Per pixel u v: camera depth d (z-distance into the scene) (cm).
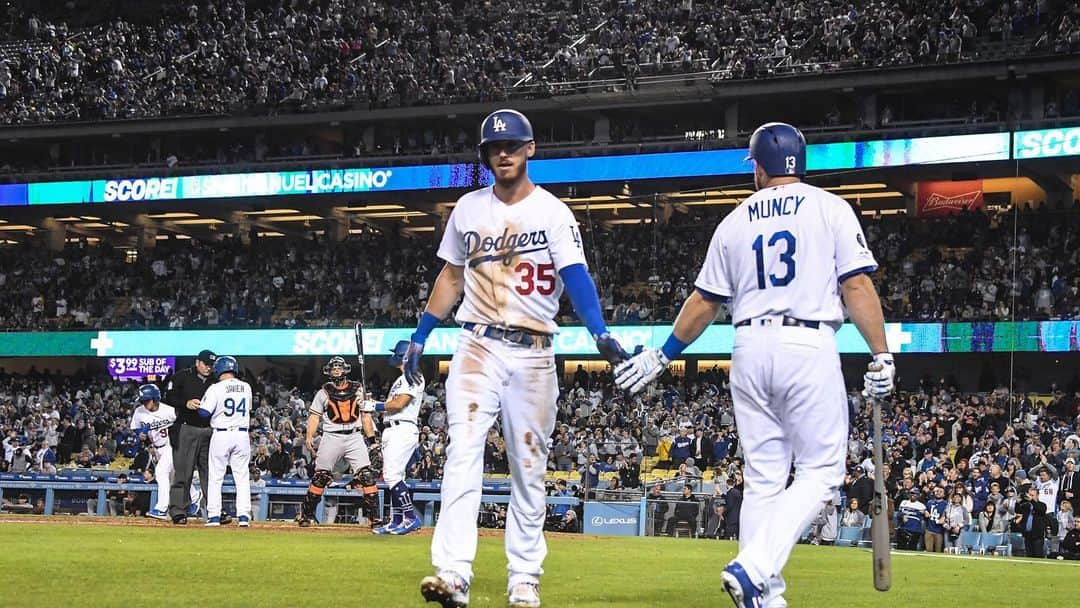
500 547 1077
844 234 547
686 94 3831
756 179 575
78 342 4172
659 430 2961
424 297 3988
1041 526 1886
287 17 4669
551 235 602
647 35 4116
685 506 2194
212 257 4472
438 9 4600
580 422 3200
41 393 4006
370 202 4300
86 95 4541
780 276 545
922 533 1967
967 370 3572
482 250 608
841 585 784
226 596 593
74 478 2508
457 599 559
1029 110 3588
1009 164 3438
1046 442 2467
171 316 4156
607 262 3991
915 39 3669
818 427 540
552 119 4141
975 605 661
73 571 712
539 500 612
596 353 3641
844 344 3403
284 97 4269
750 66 3741
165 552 891
